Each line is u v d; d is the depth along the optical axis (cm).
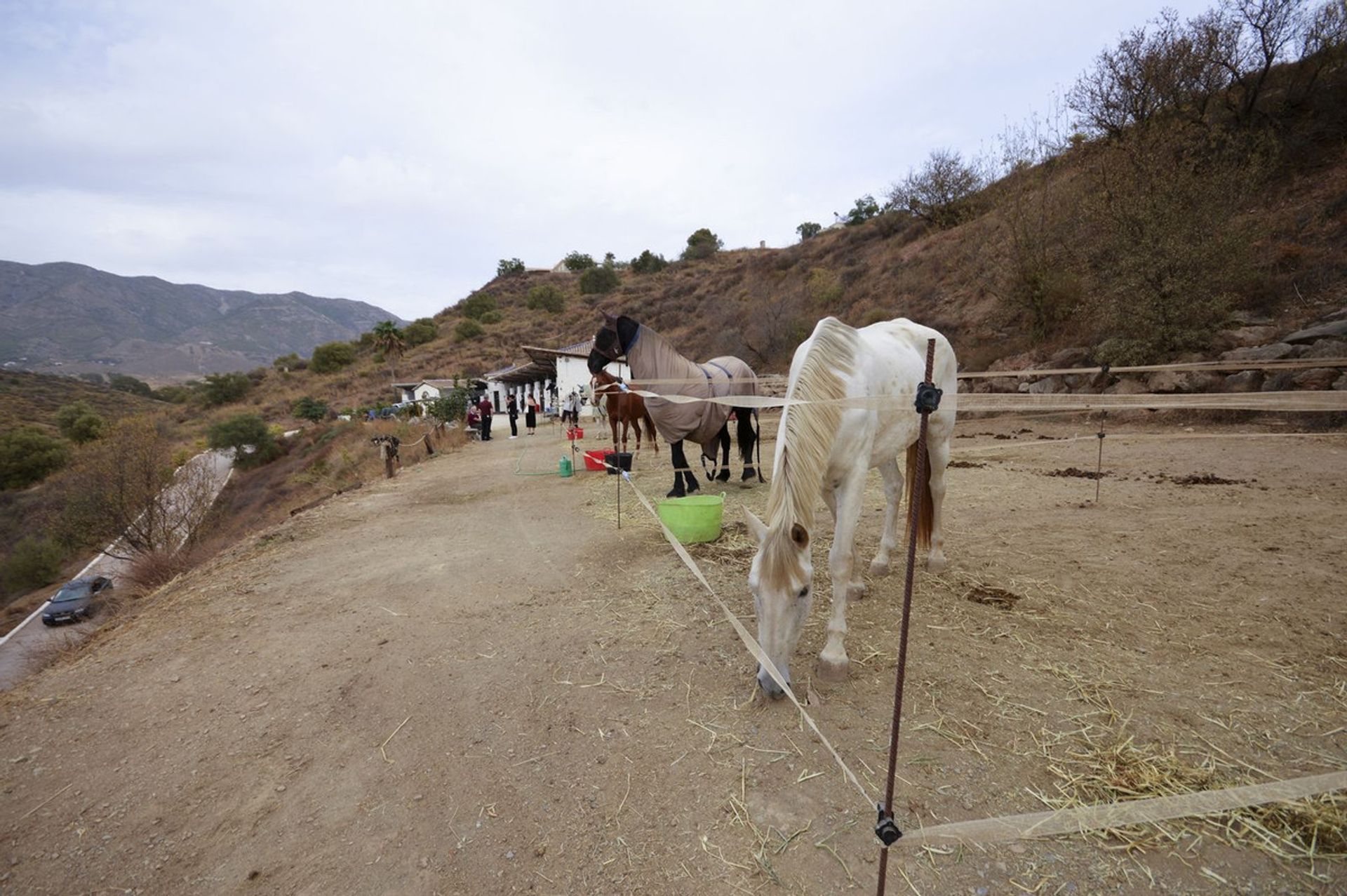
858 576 372
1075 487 635
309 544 630
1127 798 198
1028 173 1655
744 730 251
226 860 204
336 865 198
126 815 229
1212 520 481
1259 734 226
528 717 274
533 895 181
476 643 355
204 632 403
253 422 3347
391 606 427
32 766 263
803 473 243
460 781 235
